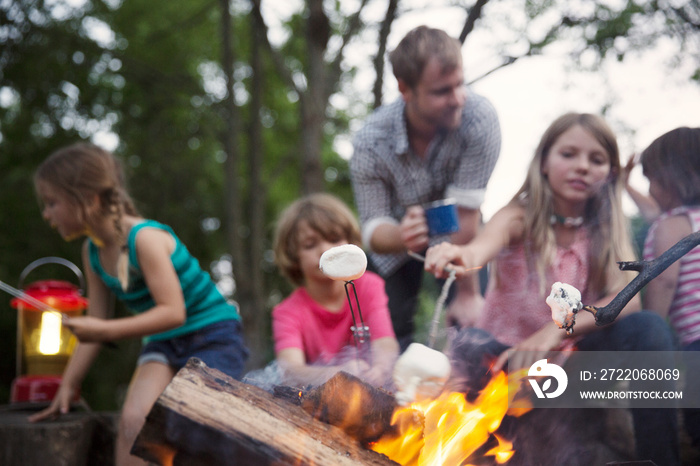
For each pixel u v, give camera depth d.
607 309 1.35
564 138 2.25
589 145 2.22
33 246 11.62
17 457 2.18
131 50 11.70
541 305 2.25
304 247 2.45
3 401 12.03
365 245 2.88
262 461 1.28
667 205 2.33
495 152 2.73
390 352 2.30
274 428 1.29
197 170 12.98
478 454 1.84
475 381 1.98
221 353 2.40
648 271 1.33
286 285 13.41
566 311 1.39
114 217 2.37
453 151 2.74
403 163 2.80
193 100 12.01
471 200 2.73
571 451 1.89
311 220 2.44
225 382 1.34
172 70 12.12
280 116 12.78
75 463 2.23
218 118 11.88
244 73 12.09
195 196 13.08
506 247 2.31
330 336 2.46
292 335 2.39
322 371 2.02
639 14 5.13
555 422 1.93
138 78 11.33
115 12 11.73
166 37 11.82
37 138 11.53
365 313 2.47
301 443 1.30
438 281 2.95
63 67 10.46
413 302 2.95
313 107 7.97
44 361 2.81
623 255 2.18
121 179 2.57
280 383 1.53
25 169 11.34
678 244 1.33
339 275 1.48
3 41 9.71
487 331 2.24
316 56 7.98
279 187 13.77
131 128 12.04
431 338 1.80
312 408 1.35
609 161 2.25
